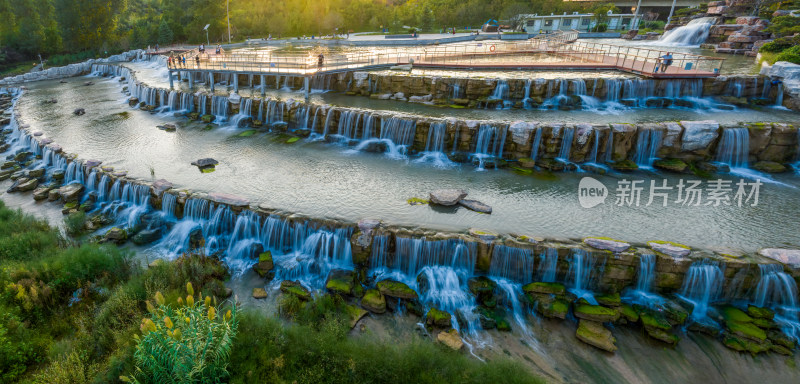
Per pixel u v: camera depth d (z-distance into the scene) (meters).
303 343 12.78
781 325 14.29
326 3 90.75
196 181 22.86
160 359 10.65
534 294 15.62
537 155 24.42
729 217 18.61
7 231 19.86
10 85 55.41
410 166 24.61
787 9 46.59
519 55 47.28
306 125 30.38
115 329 13.18
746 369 13.16
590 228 17.78
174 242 19.94
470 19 89.88
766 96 30.42
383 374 11.84
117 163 25.66
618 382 12.84
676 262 15.13
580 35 72.12
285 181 22.73
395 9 90.81
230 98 33.34
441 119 25.81
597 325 14.58
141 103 39.25
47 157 28.23
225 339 11.38
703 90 30.94
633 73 33.72
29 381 11.51
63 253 17.36
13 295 14.62
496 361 12.89
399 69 37.69
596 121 26.89
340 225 17.80
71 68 63.34
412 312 15.45
